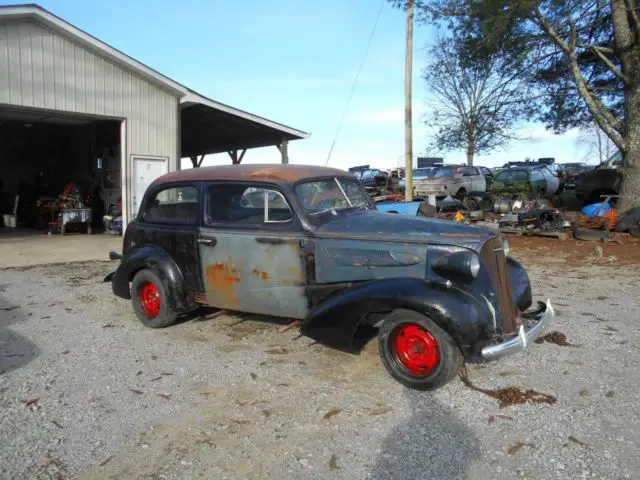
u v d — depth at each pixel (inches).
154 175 491.8
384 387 148.9
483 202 642.2
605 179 623.2
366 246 155.9
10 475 107.1
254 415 133.0
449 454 113.6
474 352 135.4
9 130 628.1
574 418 128.4
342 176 196.1
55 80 414.3
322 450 116.1
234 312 224.1
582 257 362.9
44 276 316.2
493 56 525.3
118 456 114.4
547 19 467.5
